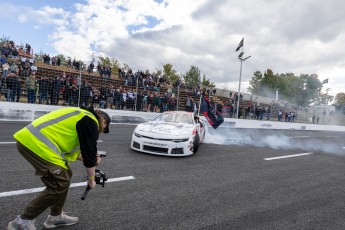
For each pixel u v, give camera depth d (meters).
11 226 2.24
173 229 2.83
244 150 8.49
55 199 2.32
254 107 23.73
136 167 5.22
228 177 5.11
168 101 17.62
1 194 3.30
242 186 4.60
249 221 3.18
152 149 6.42
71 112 2.33
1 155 5.19
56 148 2.27
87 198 3.45
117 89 15.77
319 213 3.62
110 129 11.23
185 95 20.22
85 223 2.78
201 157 6.79
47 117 2.32
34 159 2.24
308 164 7.07
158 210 3.29
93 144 2.29
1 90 11.94
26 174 4.15
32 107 11.95
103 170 4.82
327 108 39.44
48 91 13.02
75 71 20.09
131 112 15.27
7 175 4.04
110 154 6.18
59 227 2.63
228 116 21.09
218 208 3.52
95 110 2.50
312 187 4.88
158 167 5.37
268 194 4.27
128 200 3.52
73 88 13.67
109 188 3.91
